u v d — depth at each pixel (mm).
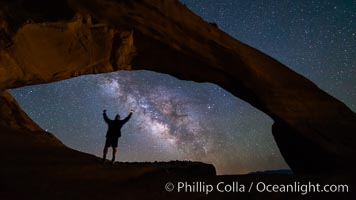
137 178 5496
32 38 8828
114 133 7508
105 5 9891
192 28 11250
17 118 8297
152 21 10516
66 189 4324
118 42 10133
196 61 11062
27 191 3998
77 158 5789
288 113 10445
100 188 4641
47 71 9750
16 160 4844
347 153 9281
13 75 8992
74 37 9477
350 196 5031
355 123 10562
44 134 8312
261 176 6367
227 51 11320
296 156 10477
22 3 8812
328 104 11070
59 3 9141
